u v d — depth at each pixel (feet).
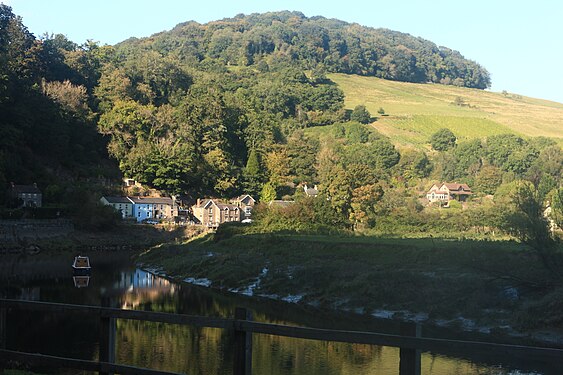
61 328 105.29
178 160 451.94
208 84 584.40
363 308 131.23
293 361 86.74
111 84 501.15
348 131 628.28
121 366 43.96
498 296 118.83
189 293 161.48
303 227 276.00
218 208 435.12
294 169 499.92
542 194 119.34
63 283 178.60
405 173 524.11
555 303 107.24
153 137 471.62
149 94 531.09
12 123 377.91
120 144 452.76
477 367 82.58
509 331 105.60
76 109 442.91
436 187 465.47
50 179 372.99
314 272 160.25
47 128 406.62
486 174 490.90
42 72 477.77
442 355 90.02
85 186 393.70
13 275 195.93
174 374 41.96
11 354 48.01
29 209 327.26
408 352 35.65
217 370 79.77
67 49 580.71
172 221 406.62
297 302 144.66
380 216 287.48
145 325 111.55
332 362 85.81
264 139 530.68
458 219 271.28
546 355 32.19
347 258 182.91
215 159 473.67
